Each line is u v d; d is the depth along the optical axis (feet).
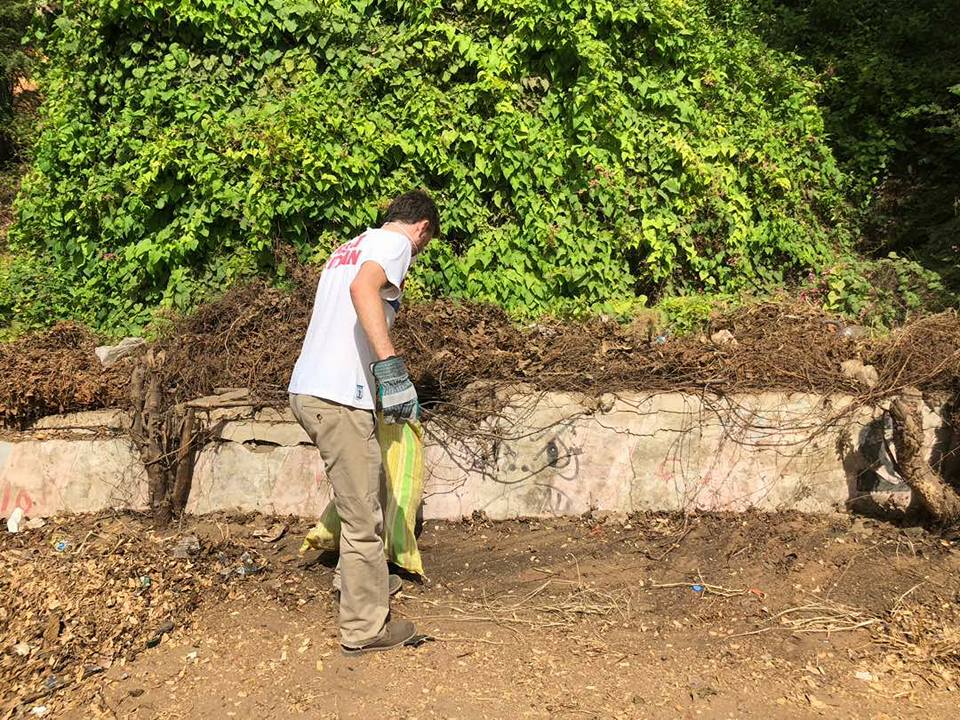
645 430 14.51
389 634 11.06
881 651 11.23
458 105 20.70
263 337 15.66
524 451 14.52
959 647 11.15
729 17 30.09
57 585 12.09
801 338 15.84
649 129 22.26
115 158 20.98
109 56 20.77
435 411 14.56
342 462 10.63
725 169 22.71
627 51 23.04
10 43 37.70
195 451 14.34
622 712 9.86
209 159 19.53
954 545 13.66
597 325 16.55
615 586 12.78
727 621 11.93
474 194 20.72
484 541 14.01
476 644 11.25
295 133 19.38
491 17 21.84
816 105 26.58
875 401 14.53
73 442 14.37
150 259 19.43
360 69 21.04
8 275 20.80
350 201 19.89
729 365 15.01
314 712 9.81
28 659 10.78
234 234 19.99
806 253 22.95
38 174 21.62
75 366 15.21
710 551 13.58
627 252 21.74
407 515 12.63
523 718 9.71
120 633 11.32
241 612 12.04
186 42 20.75
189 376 14.67
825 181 24.93
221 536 13.76
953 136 25.50
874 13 30.71
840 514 14.69
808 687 10.44
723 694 10.24
